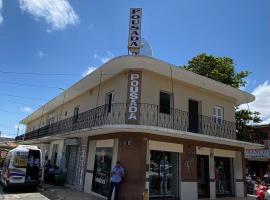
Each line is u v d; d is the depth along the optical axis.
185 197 13.04
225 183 16.02
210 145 15.12
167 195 12.76
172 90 13.98
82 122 16.19
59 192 14.32
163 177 12.80
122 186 11.49
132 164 11.64
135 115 12.20
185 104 14.48
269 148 24.02
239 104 19.52
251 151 25.30
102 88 15.45
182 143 13.66
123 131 12.00
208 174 14.83
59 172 18.16
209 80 14.41
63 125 19.86
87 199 12.32
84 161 15.55
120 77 13.62
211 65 22.81
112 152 12.87
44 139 22.12
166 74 13.59
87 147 15.61
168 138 13.02
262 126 24.92
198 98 15.36
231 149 16.52
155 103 13.04
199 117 15.12
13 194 13.44
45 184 17.70
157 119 12.77
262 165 26.17
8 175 14.31
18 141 33.47
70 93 18.70
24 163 14.70
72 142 17.39
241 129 22.00
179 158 13.45
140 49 13.54
